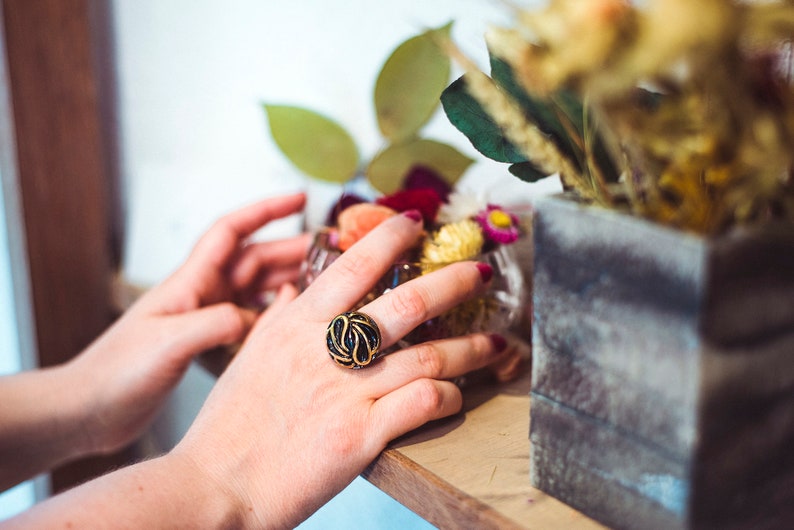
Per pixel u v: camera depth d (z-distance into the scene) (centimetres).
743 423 36
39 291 90
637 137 35
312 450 46
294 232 79
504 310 53
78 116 89
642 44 31
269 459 47
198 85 89
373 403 47
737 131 34
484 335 51
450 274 48
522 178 44
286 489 46
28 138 86
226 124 87
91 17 97
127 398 61
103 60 99
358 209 53
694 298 34
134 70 95
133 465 48
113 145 101
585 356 39
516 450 46
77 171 90
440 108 69
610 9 31
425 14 66
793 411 37
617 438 38
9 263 92
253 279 66
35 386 61
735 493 37
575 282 38
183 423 99
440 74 58
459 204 54
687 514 36
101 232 94
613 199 39
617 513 39
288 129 66
